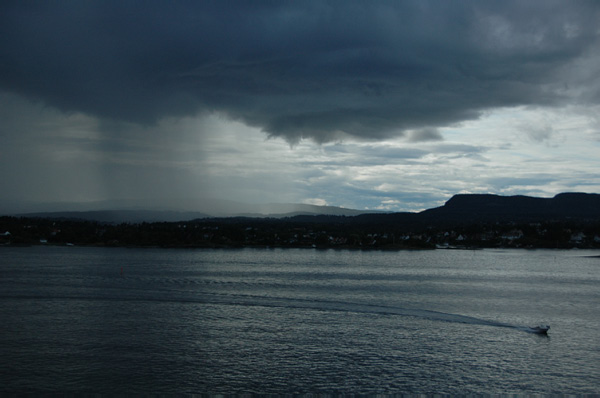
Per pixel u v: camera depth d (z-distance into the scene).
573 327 80.88
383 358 62.41
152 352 63.91
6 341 68.62
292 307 94.88
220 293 113.62
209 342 68.56
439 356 63.47
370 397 51.09
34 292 111.88
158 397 50.47
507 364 61.00
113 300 101.50
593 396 52.06
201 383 53.91
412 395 51.78
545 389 53.69
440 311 93.38
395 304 100.94
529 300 110.69
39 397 50.25
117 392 51.53
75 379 54.75
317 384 53.97
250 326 78.00
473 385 54.50
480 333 75.69
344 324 80.12
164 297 106.12
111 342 68.44
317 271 186.12
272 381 54.66
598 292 126.31
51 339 69.75
